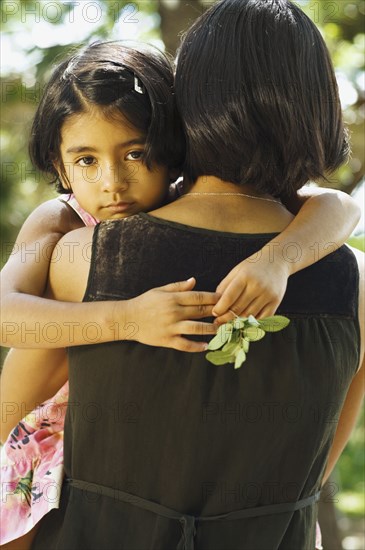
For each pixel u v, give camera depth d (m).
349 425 2.03
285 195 1.90
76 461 1.70
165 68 1.91
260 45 1.68
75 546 1.67
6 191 5.68
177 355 1.62
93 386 1.65
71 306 1.65
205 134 1.69
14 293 1.74
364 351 1.84
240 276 1.56
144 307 1.57
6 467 1.96
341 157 1.90
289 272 1.63
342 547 4.02
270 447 1.66
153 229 1.66
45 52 4.66
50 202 2.01
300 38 1.72
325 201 1.84
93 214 1.94
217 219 1.69
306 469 1.71
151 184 1.90
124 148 1.86
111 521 1.66
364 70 4.61
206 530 1.66
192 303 1.56
